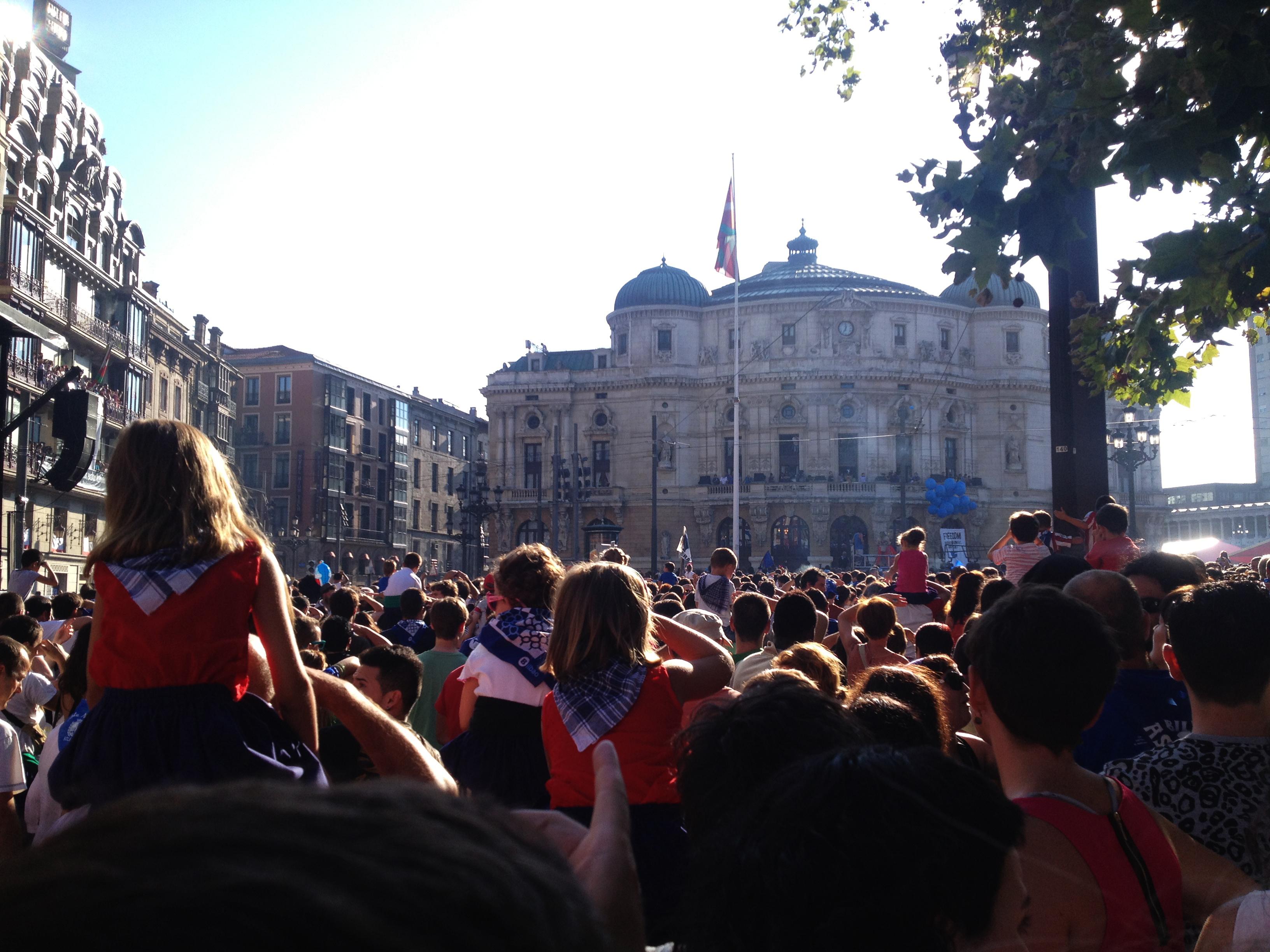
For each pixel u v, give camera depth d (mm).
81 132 49125
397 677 6781
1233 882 3314
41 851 769
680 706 5082
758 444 77000
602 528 50594
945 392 77938
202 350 65750
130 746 3535
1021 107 5773
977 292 5551
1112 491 78875
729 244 50562
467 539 72812
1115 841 3086
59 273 45906
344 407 83688
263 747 3697
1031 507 78125
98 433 12562
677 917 2346
